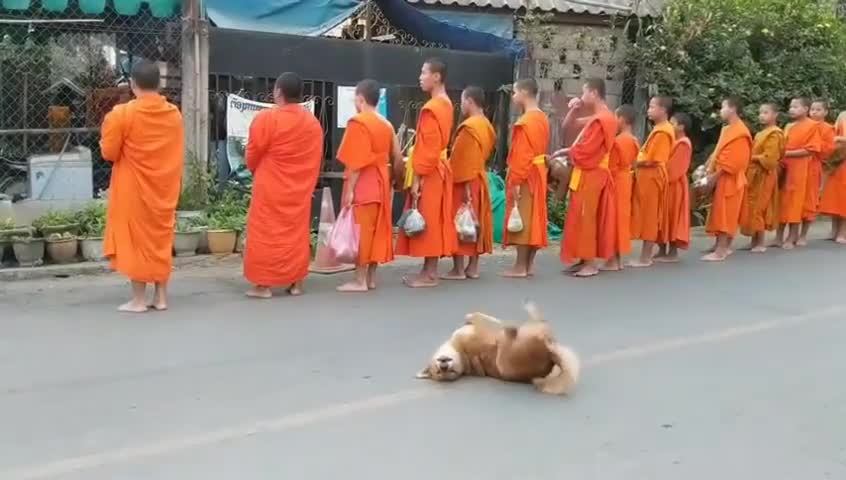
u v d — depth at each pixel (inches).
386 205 300.5
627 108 359.6
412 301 288.2
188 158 353.7
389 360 222.2
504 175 439.2
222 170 369.4
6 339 229.8
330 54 384.5
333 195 390.9
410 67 405.1
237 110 366.6
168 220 261.0
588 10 473.4
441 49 416.5
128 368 209.0
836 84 532.7
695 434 178.5
